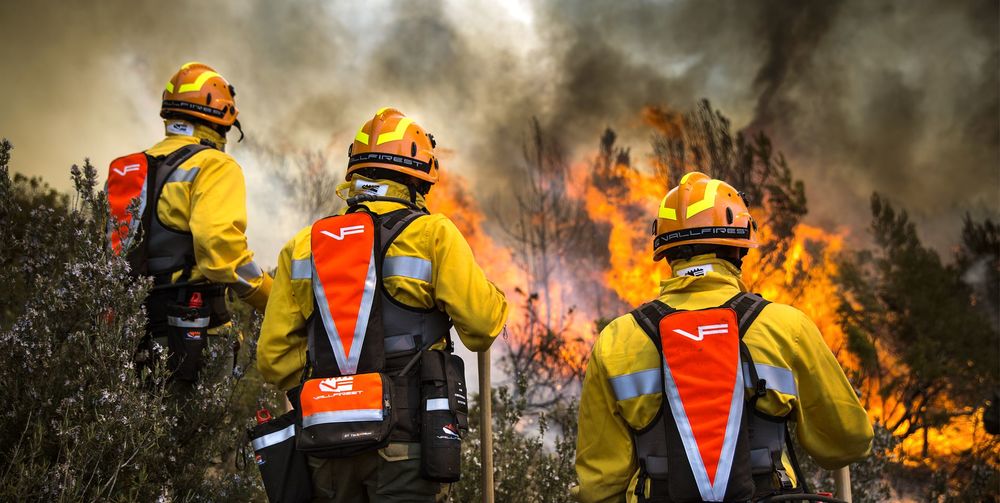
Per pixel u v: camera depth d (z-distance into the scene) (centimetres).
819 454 215
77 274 270
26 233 325
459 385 230
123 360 263
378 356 225
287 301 243
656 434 207
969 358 1076
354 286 228
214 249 299
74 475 243
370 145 247
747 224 224
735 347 201
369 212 237
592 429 219
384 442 217
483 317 234
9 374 264
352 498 227
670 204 228
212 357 298
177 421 296
